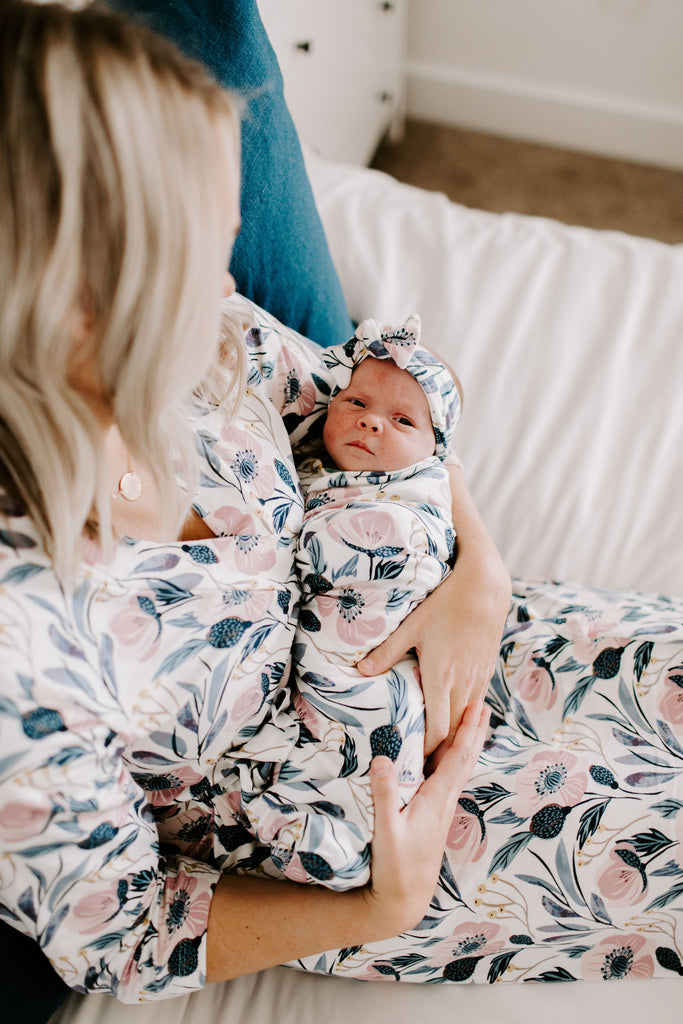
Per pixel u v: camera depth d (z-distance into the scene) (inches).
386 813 25.2
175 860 28.0
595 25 78.5
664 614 33.1
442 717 29.2
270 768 27.3
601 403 43.6
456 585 31.4
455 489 35.9
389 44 77.5
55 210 16.3
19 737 19.6
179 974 24.4
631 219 82.8
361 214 50.9
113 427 25.4
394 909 25.0
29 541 20.9
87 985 24.0
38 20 16.3
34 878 21.1
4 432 19.6
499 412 43.7
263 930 25.0
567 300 47.0
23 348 17.8
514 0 78.8
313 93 58.4
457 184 86.0
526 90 86.2
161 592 23.7
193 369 20.0
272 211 35.1
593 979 30.1
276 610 27.1
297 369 34.0
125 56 16.7
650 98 82.7
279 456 30.8
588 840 28.8
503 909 28.7
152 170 16.8
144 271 17.5
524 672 33.2
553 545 40.9
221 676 24.9
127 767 24.9
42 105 15.8
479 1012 29.5
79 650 21.5
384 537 28.5
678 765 30.0
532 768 30.2
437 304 47.2
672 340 45.4
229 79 30.4
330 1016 29.3
